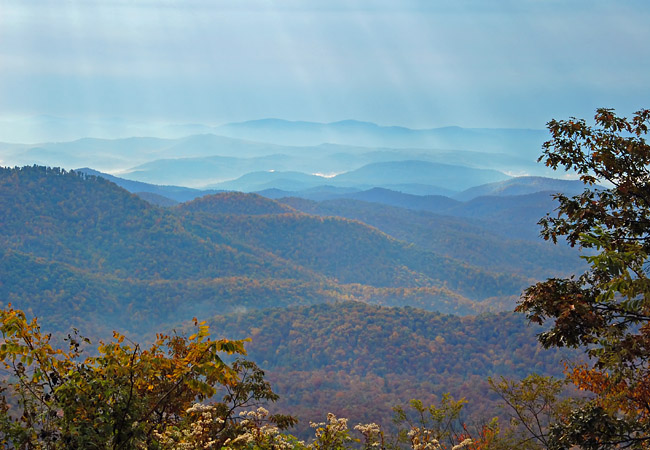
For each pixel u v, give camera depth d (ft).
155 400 13.42
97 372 11.46
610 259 15.57
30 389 11.00
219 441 12.89
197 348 11.99
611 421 16.07
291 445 13.92
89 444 10.39
